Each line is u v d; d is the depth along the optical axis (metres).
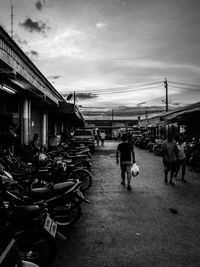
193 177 10.36
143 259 3.75
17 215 3.27
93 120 74.56
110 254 3.90
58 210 4.95
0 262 1.96
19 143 13.38
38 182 5.87
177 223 5.18
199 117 16.91
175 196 7.31
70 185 4.66
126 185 8.82
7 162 7.50
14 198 4.14
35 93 12.05
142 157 18.66
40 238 3.37
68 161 8.73
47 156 8.51
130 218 5.49
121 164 8.60
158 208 6.18
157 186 8.64
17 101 13.27
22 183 5.65
